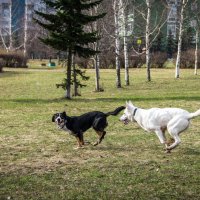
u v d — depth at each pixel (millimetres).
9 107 18797
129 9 40500
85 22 21219
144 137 11688
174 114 9492
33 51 84750
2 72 49406
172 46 76812
